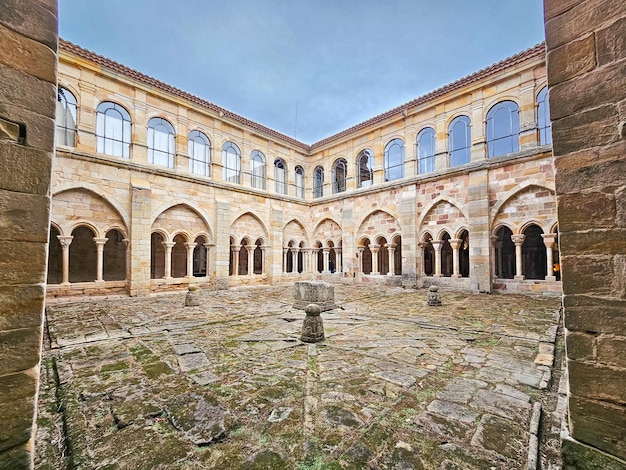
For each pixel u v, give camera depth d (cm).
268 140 2030
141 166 1394
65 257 1202
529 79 1337
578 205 217
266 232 1953
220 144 1762
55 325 779
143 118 1453
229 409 356
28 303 186
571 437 217
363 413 346
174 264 2050
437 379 436
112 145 1369
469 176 1467
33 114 191
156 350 573
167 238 1498
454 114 1580
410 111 1739
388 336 664
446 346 589
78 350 575
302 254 2278
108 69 1339
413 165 1731
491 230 1409
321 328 636
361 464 263
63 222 1197
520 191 1331
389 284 1783
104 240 1298
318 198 2197
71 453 278
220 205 1672
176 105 1582
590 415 208
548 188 1250
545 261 1666
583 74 216
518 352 552
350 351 562
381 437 301
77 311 977
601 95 208
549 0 235
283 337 659
